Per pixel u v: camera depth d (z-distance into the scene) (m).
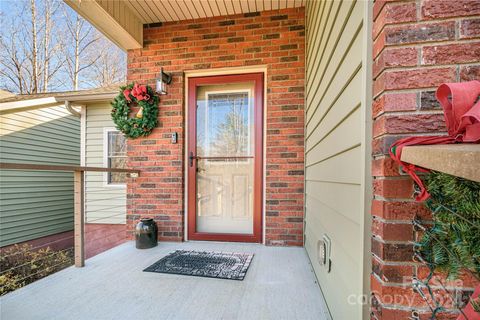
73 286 1.75
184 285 1.76
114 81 9.81
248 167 2.89
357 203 1.01
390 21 0.83
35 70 8.74
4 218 4.86
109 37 2.77
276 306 1.49
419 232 0.80
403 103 0.81
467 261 0.67
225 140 2.94
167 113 2.95
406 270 0.81
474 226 0.63
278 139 2.71
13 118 5.06
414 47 0.82
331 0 1.49
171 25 2.92
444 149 0.57
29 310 1.46
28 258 4.15
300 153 2.67
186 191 2.96
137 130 2.93
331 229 1.46
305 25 2.65
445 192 0.69
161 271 1.99
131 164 3.01
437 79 0.80
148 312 1.44
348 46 1.14
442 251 0.72
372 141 0.91
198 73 2.95
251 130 2.89
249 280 1.83
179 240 2.89
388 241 0.82
